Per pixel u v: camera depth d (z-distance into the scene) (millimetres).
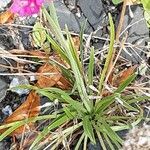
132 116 181
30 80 194
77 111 173
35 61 196
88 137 176
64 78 191
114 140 167
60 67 188
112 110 182
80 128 183
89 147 177
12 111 190
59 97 175
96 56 197
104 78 187
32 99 188
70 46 168
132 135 170
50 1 126
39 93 183
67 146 177
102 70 186
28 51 197
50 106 185
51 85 192
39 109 186
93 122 177
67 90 191
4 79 193
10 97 192
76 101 173
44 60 194
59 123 170
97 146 177
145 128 171
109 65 187
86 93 175
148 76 194
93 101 187
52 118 180
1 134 176
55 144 174
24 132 181
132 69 196
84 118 174
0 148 182
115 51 197
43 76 192
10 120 184
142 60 197
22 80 193
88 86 182
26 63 197
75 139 182
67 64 190
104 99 170
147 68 197
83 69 187
